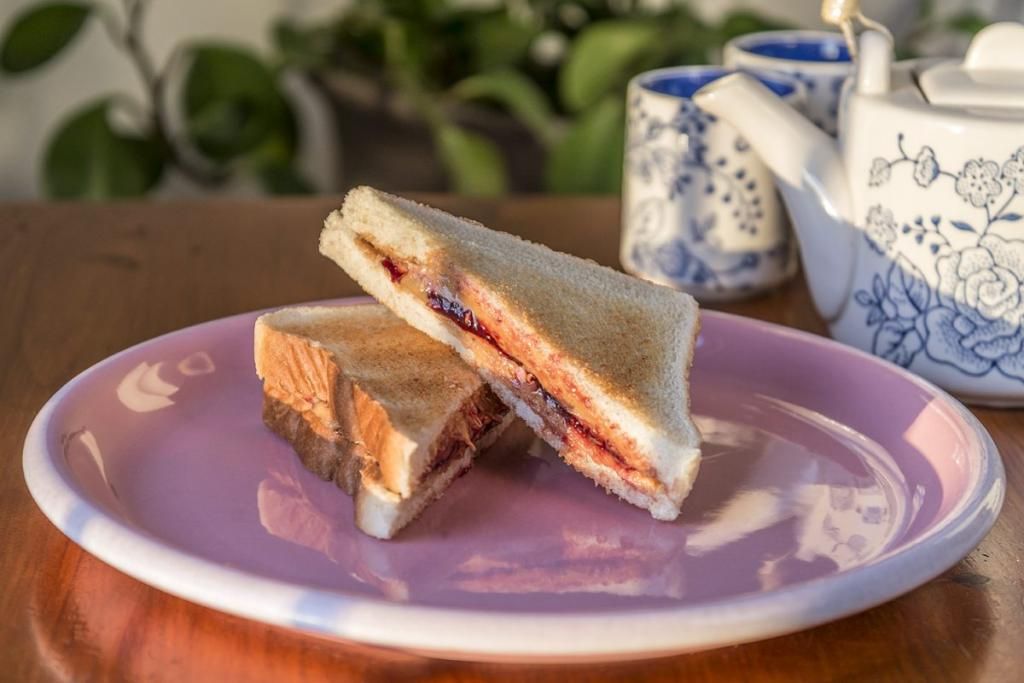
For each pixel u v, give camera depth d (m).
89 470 0.51
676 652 0.43
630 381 0.54
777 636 0.46
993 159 0.55
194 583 0.44
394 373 0.55
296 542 0.49
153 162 1.10
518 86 0.96
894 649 0.46
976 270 0.56
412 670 0.44
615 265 0.71
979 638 0.46
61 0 1.17
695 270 0.67
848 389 0.58
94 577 0.48
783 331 0.61
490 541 0.50
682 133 0.66
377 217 0.58
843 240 0.59
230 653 0.45
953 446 0.52
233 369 0.59
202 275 0.70
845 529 0.51
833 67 0.68
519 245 0.61
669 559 0.49
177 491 0.52
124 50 1.25
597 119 0.91
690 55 0.97
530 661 0.43
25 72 1.09
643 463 0.52
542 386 0.55
